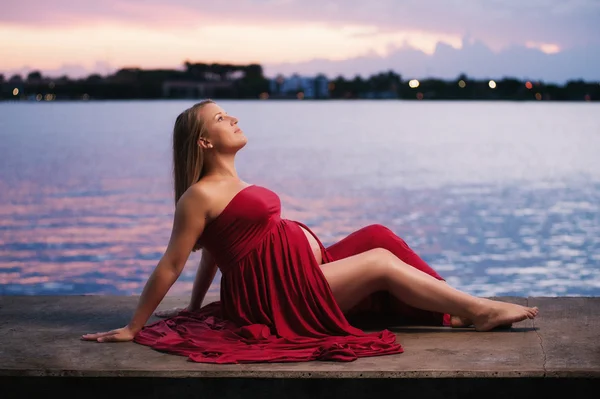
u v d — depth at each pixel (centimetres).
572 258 782
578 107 9888
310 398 291
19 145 2977
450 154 2556
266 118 6588
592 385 284
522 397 286
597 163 2144
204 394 294
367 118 6656
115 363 305
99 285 677
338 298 345
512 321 345
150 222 1076
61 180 1695
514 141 3347
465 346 323
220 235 346
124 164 2122
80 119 6072
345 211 1190
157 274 340
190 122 352
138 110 8819
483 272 718
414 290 342
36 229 1009
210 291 637
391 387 288
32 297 429
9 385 300
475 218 1097
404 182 1675
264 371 291
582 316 373
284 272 342
